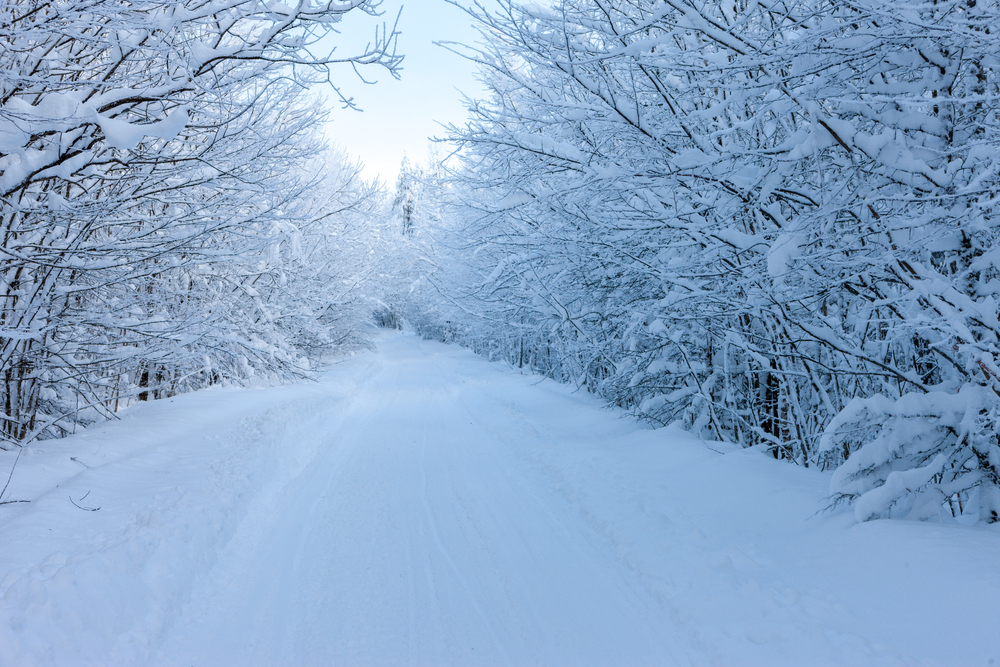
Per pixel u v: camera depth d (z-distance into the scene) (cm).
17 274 591
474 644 308
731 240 500
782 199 504
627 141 567
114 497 475
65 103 423
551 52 496
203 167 633
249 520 499
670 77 592
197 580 374
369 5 430
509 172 633
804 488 476
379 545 447
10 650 245
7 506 427
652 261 643
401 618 336
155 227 577
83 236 574
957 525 353
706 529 420
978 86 387
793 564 355
